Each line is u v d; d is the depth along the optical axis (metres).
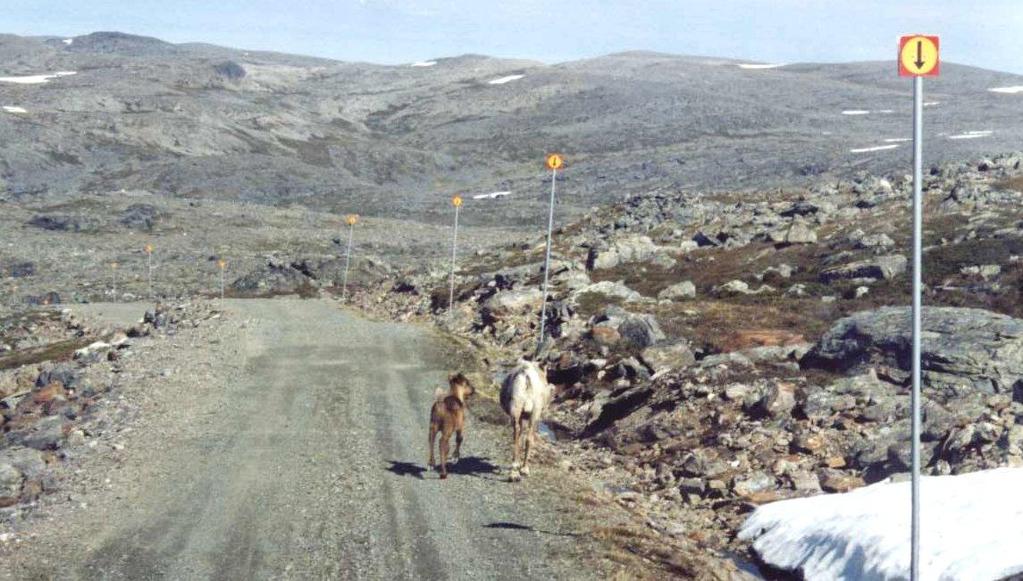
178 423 24.22
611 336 32.81
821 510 15.67
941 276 39.69
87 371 32.56
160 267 95.94
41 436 23.30
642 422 24.36
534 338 39.25
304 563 14.56
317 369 33.06
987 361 22.73
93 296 81.31
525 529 16.41
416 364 34.84
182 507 17.38
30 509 17.41
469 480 19.58
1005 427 18.77
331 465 20.55
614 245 57.72
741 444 21.47
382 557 14.88
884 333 25.47
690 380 26.52
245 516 16.89
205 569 14.20
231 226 131.25
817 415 22.20
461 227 148.00
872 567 12.94
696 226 67.81
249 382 30.22
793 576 14.44
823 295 41.06
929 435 19.67
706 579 14.02
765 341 30.66
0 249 105.81
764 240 56.31
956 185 62.97
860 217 59.12
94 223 125.94
